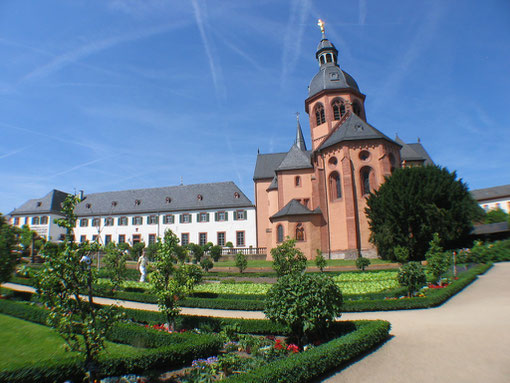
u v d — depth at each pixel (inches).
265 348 328.8
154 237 2351.1
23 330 427.8
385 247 1128.8
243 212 2287.2
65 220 244.8
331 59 1859.0
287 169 1702.8
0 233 622.2
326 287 349.4
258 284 836.6
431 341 349.4
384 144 1348.4
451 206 1119.6
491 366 276.7
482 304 524.4
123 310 509.7
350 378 269.3
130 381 264.7
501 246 1179.9
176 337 348.2
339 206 1370.6
